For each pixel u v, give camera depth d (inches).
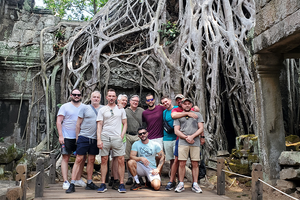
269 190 167.8
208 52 283.4
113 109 164.4
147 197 147.0
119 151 161.5
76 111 182.9
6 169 214.1
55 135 311.9
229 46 269.3
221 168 161.2
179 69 305.9
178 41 322.0
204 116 270.4
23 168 118.1
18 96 315.3
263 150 178.7
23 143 309.9
